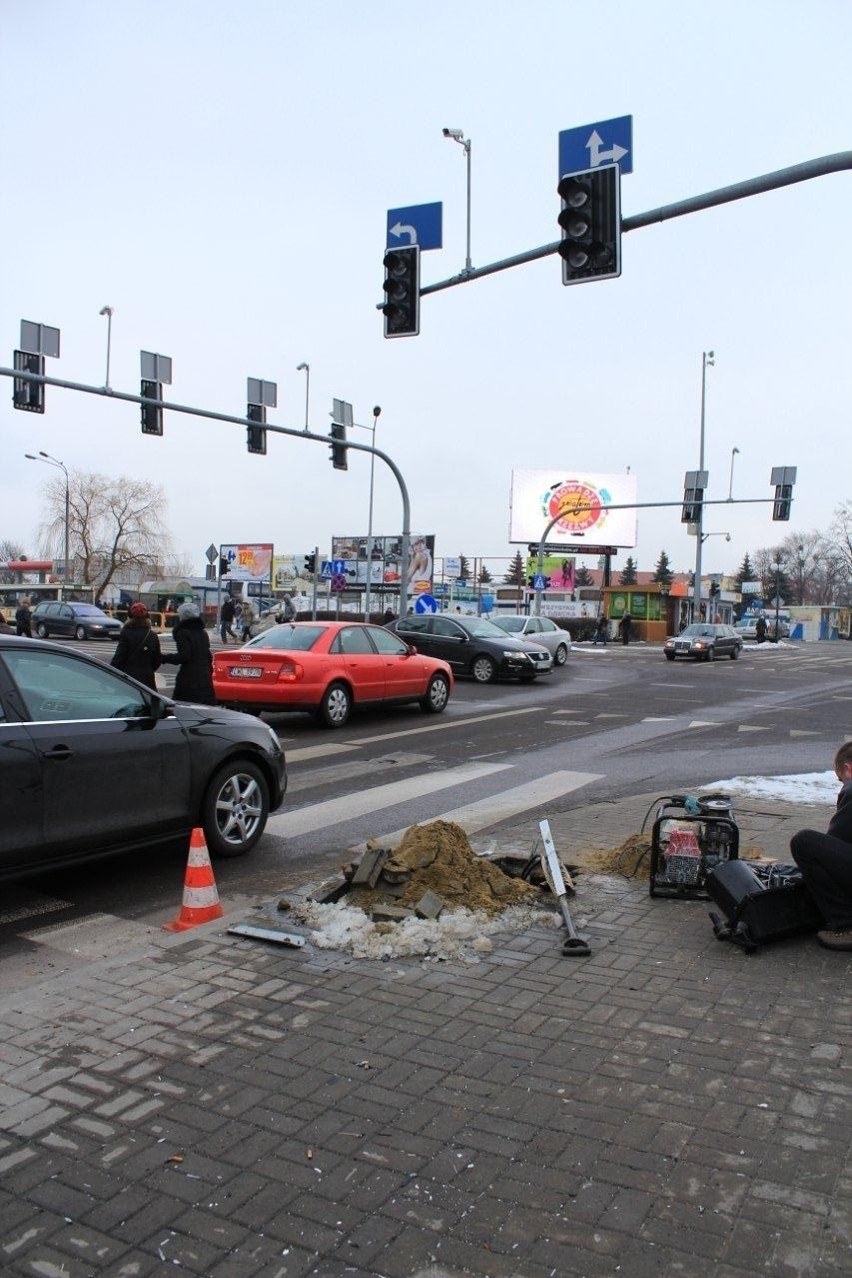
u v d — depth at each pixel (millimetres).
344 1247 2678
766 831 7500
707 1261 2613
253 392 23391
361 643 15156
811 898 5016
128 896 6043
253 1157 3096
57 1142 3182
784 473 32156
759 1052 3807
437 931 5039
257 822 7148
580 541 64062
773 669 31938
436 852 5719
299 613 50156
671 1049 3832
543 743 13164
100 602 68000
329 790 9516
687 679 26422
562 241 9891
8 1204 2863
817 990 4410
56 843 5680
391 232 12078
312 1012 4180
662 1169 3023
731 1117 3326
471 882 5660
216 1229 2752
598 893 5895
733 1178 2977
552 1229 2746
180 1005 4258
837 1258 2627
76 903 5898
